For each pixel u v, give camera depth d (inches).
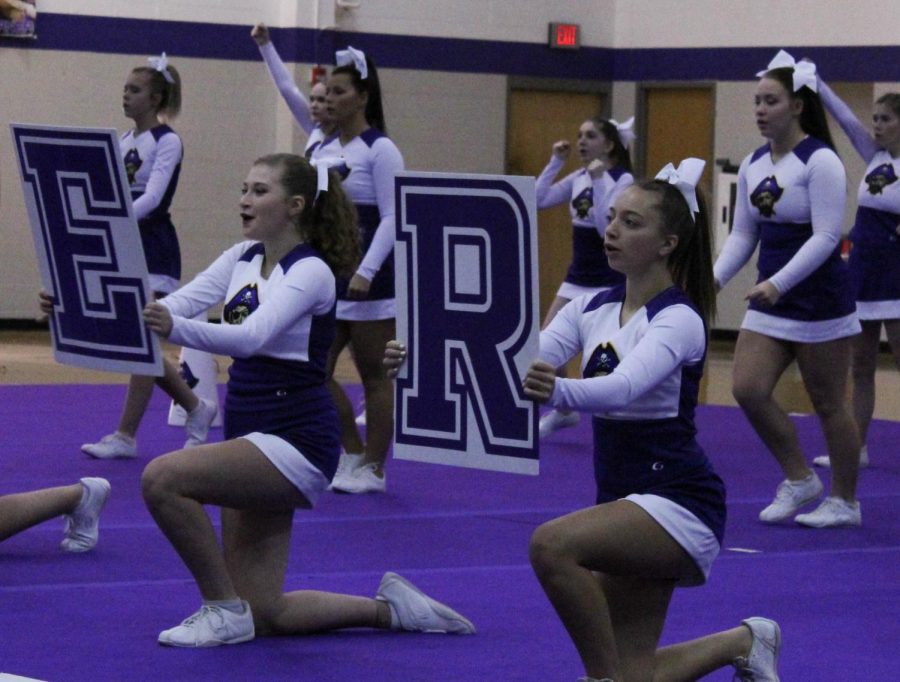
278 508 236.1
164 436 478.9
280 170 234.7
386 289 379.6
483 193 194.7
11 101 769.6
